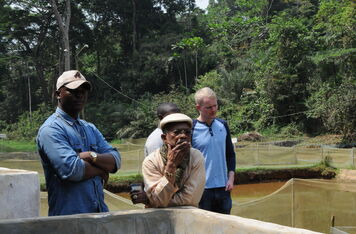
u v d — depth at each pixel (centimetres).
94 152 285
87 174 274
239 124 3469
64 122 290
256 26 4372
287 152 1883
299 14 4619
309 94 3195
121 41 4953
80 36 4522
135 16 4809
